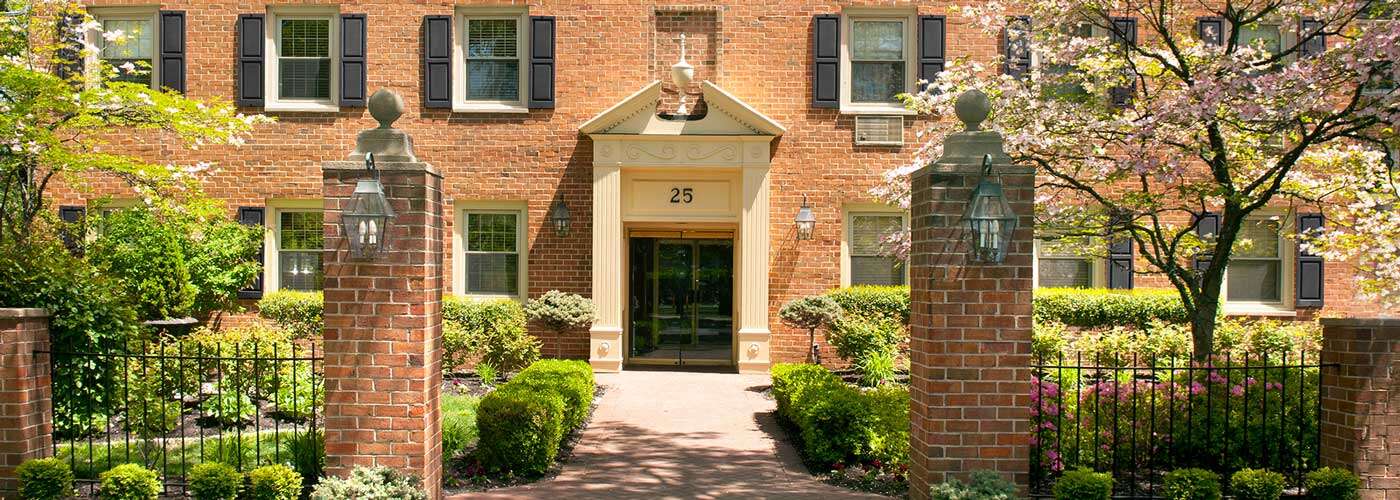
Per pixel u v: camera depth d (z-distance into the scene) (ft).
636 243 48.39
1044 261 46.88
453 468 24.16
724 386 41.19
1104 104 29.66
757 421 32.48
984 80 34.94
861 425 24.16
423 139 46.44
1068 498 18.79
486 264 47.37
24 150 33.27
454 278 46.80
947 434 18.16
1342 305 45.42
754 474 24.45
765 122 44.24
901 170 32.89
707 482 23.53
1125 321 44.42
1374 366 19.72
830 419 24.30
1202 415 23.03
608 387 40.47
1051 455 21.81
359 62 46.03
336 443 18.44
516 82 47.01
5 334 19.83
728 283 48.47
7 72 31.58
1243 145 28.30
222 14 46.16
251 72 45.98
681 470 24.89
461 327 42.14
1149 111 25.96
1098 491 18.61
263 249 46.29
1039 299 44.37
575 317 43.37
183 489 20.11
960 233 18.10
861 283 46.98
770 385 41.60
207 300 45.11
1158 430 23.13
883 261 46.85
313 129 46.39
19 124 32.63
